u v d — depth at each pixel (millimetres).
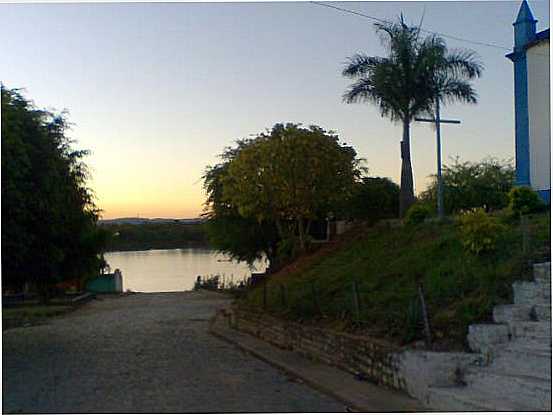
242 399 11062
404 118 25688
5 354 17359
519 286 10969
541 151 22141
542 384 8578
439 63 25078
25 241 17281
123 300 44219
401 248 17234
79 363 15523
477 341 10383
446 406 9344
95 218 22828
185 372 13914
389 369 11141
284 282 21438
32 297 39094
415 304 11938
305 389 11852
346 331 13516
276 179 24188
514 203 15750
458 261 13328
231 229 39625
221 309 31469
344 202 26109
